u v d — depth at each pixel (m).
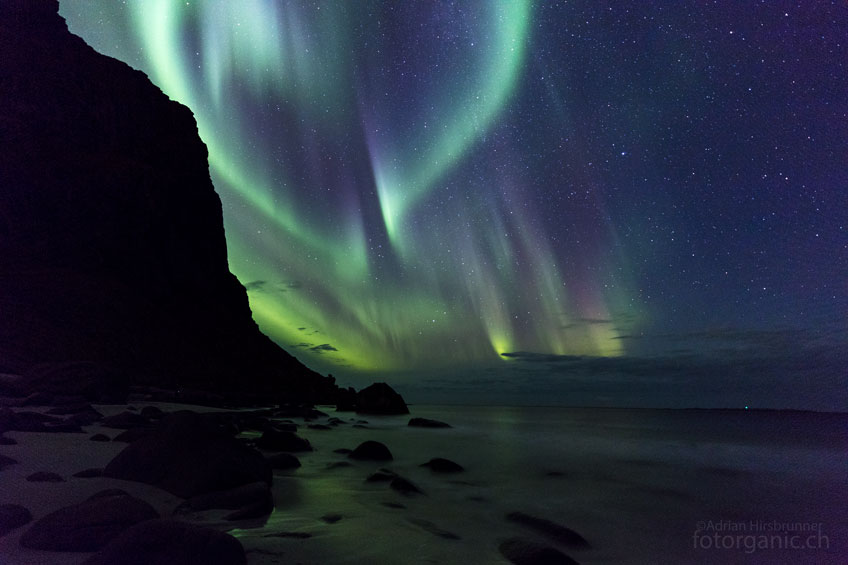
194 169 29.03
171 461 3.93
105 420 7.24
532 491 5.50
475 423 19.16
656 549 3.64
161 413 8.73
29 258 18.19
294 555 2.67
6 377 10.93
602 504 5.04
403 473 6.10
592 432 14.79
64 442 5.45
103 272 20.56
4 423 6.00
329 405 27.53
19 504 3.04
